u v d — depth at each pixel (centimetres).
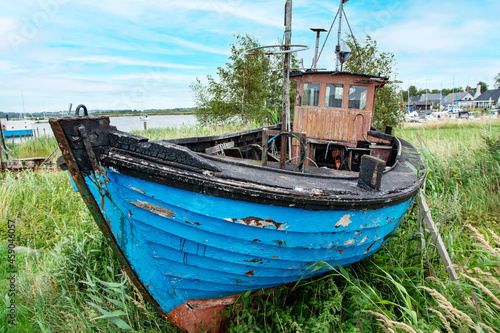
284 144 322
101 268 344
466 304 282
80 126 212
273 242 244
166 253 250
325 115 590
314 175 288
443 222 414
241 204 226
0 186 631
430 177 552
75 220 466
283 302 311
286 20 327
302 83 601
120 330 267
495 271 315
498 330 259
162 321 291
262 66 1348
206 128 1126
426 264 348
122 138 226
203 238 240
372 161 265
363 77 562
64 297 293
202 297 275
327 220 243
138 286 270
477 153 719
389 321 219
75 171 220
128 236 250
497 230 461
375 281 334
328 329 250
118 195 233
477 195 580
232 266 256
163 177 218
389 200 265
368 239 282
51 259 376
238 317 265
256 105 1349
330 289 287
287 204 227
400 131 1327
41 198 571
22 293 318
